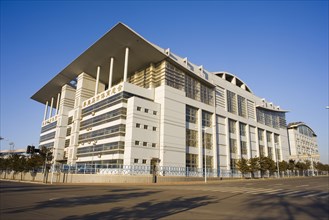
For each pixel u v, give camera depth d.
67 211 10.12
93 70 56.44
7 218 8.66
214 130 53.97
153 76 48.34
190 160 46.53
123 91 41.97
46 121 70.56
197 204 12.20
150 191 20.16
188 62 52.72
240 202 12.95
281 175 74.44
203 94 54.50
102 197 15.41
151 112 42.44
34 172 50.62
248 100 70.25
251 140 67.50
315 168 96.88
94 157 44.91
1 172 68.62
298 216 8.94
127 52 45.53
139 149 39.00
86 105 52.91
